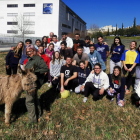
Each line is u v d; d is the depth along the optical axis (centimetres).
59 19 4559
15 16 4566
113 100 494
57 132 344
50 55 658
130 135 340
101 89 470
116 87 465
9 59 591
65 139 325
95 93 477
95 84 487
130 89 586
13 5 4569
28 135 331
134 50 539
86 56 577
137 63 529
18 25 4372
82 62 535
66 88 571
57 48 743
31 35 4603
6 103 338
